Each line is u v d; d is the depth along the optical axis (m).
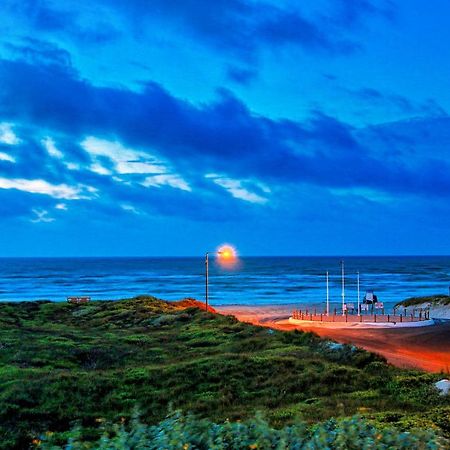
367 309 76.75
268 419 16.64
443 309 79.44
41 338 42.44
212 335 43.72
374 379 25.86
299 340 38.47
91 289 158.62
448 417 16.16
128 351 37.81
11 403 23.02
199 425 10.66
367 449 9.29
